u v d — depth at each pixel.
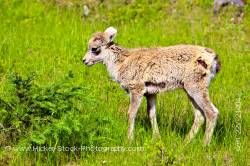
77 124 14.83
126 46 21.50
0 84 18.39
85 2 24.69
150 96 15.97
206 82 15.37
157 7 24.09
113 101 17.58
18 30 22.94
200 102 15.37
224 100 17.84
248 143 15.67
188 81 15.41
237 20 23.23
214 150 15.25
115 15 24.05
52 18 23.77
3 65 20.06
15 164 14.67
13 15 23.98
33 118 15.12
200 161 14.65
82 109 16.34
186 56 15.50
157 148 14.03
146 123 16.45
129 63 15.99
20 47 21.41
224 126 16.25
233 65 20.20
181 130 16.25
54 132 14.74
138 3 24.41
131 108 15.89
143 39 22.09
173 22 23.41
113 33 16.30
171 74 15.59
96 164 14.56
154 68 15.71
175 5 24.11
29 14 24.02
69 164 14.88
